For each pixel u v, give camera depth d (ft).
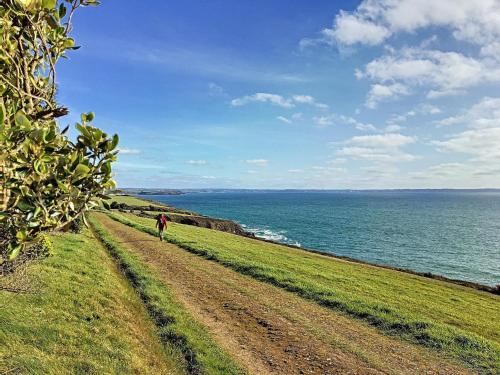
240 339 43.09
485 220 484.74
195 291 60.08
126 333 38.06
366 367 38.37
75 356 30.01
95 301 42.60
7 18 10.11
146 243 101.65
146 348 36.91
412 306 63.21
